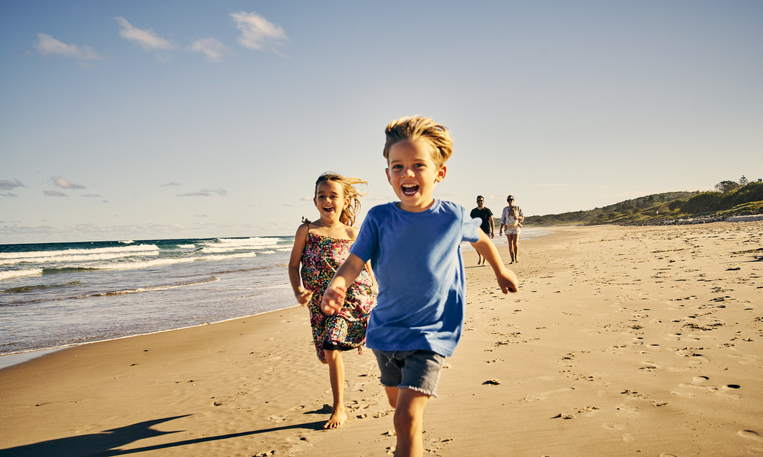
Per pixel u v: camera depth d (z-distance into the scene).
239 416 3.00
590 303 5.69
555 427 2.40
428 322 1.74
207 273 16.25
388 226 1.76
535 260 13.08
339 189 3.09
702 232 19.39
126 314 7.88
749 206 49.97
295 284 2.89
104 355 5.11
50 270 18.31
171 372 4.31
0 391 3.88
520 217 12.80
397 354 1.71
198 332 6.21
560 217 137.25
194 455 2.44
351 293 2.82
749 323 4.03
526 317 5.28
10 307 8.95
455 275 1.82
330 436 2.57
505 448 2.22
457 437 2.39
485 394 2.98
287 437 2.60
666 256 10.20
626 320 4.63
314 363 4.29
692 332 3.96
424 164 1.67
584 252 14.73
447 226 1.73
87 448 2.62
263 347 5.16
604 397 2.75
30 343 5.84
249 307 8.34
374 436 2.53
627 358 3.46
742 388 2.68
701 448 2.05
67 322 7.26
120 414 3.20
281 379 3.83
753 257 8.01
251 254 31.17
